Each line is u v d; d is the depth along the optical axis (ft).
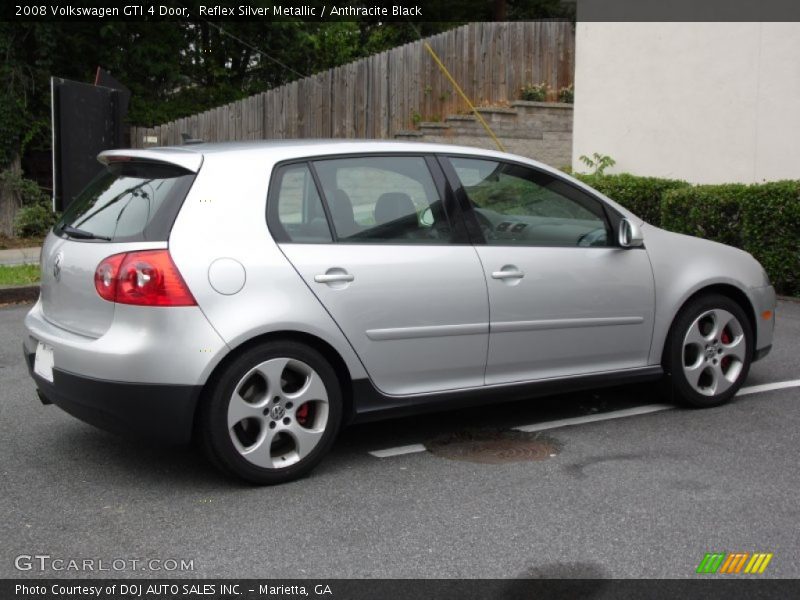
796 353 24.61
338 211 15.90
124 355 14.19
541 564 12.41
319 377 15.38
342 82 57.98
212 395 14.56
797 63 35.76
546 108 54.29
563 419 19.03
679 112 40.63
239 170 15.26
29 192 58.44
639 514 14.03
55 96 33.60
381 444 17.58
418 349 16.29
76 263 15.31
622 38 42.86
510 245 17.30
